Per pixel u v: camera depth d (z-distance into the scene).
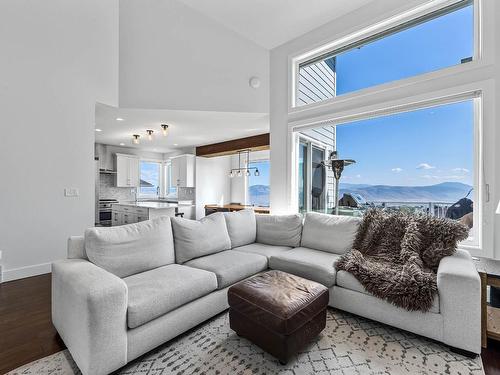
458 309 1.69
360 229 2.72
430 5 2.77
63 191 3.39
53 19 3.29
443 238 2.21
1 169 2.96
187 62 4.10
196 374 1.53
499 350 1.74
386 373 1.54
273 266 2.71
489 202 2.37
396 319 1.94
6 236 2.99
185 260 2.50
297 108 3.91
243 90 4.26
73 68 3.46
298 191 4.12
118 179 7.56
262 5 3.43
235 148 6.49
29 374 1.50
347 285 2.20
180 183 7.47
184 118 4.59
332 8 3.36
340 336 1.93
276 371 1.56
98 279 1.54
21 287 2.78
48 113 3.27
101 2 3.71
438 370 1.57
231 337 1.91
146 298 1.65
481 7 2.43
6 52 2.97
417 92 2.83
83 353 1.41
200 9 3.60
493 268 2.11
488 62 2.38
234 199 7.98
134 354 1.57
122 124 5.04
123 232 2.14
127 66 3.92
